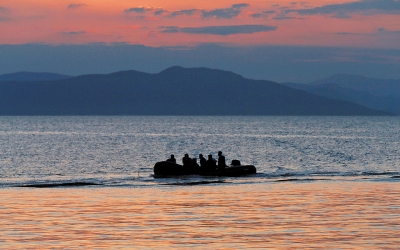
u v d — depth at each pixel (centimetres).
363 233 5784
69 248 5206
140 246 5275
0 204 7812
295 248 5175
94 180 11412
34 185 10262
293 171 13462
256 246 5253
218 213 7000
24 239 5562
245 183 10538
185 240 5509
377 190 9238
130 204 7788
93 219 6612
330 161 17712
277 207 7450
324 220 6494
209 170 12044
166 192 9175
